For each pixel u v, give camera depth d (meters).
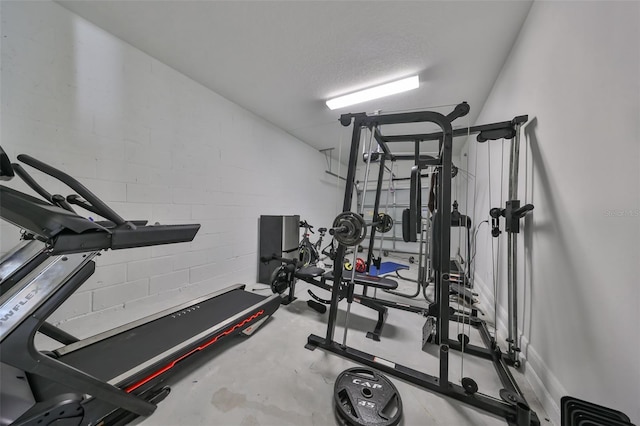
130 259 2.04
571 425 0.81
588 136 1.04
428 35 1.81
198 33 1.86
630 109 0.83
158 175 2.21
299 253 3.60
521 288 1.67
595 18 1.00
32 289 0.80
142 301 2.13
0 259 0.96
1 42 1.42
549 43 1.35
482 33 1.78
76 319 1.75
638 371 0.78
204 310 1.95
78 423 0.91
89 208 0.90
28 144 1.53
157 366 1.23
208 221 2.71
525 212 1.49
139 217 2.08
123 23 1.77
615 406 0.87
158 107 2.20
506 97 2.04
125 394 1.04
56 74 1.62
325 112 3.25
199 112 2.57
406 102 2.85
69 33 1.66
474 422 1.16
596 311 0.97
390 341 1.92
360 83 2.49
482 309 2.59
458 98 2.71
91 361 1.24
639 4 0.79
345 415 1.12
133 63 2.01
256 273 3.42
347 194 1.69
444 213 1.29
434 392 1.34
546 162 1.38
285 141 4.02
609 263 0.91
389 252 5.93
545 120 1.39
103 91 1.84
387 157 2.46
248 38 1.90
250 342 1.83
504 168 2.11
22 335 0.76
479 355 1.71
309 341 1.79
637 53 0.80
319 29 1.79
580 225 1.08
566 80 1.20
